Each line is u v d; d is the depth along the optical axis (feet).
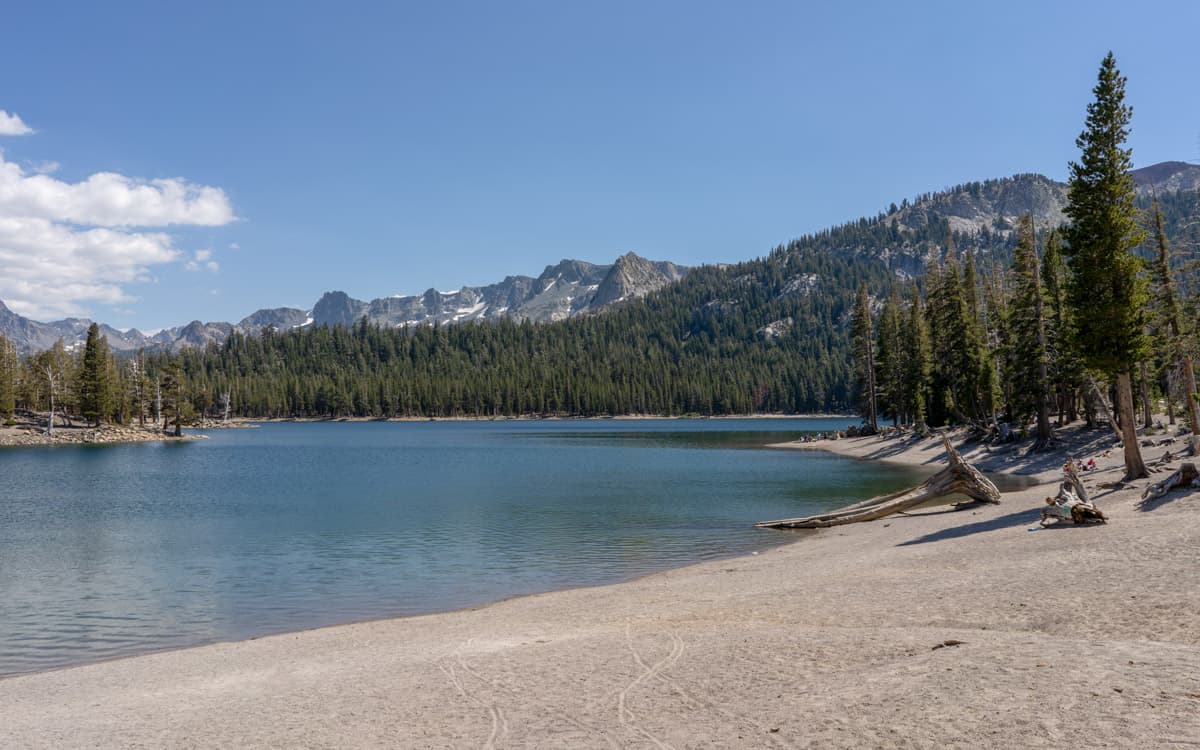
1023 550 66.03
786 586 64.80
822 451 313.32
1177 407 180.96
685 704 32.60
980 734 24.30
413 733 31.96
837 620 48.73
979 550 70.08
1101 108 98.32
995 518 93.50
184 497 169.78
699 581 74.54
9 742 35.19
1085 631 38.93
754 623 50.60
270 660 52.19
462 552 99.86
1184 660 30.27
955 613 46.47
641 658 41.98
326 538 111.96
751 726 28.40
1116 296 98.89
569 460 284.00
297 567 91.09
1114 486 96.63
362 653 52.37
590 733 29.86
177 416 473.26
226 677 47.73
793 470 224.12
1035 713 25.53
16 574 88.17
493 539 109.81
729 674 36.63
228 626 65.87
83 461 294.05
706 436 488.02
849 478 195.93
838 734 26.05
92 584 82.74
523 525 123.03
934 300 282.77
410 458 304.91
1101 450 167.84
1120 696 26.27
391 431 640.99
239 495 173.17
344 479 213.25
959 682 29.91
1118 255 96.37
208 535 115.75
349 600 74.95
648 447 368.27
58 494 177.78
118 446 403.54
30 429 415.44
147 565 92.94
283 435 559.38
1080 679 28.55
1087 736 23.13
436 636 57.00
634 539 108.17
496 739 30.25
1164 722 23.52
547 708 34.01
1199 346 143.74
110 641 61.62
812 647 40.16
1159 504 77.00
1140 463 98.84
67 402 447.01
